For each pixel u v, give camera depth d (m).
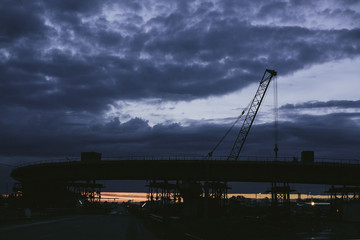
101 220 54.28
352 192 133.88
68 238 23.02
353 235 41.91
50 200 144.50
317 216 121.69
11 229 30.48
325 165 98.62
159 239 25.81
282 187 131.12
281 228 54.53
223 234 34.75
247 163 100.31
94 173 112.94
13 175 150.12
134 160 106.06
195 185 103.75
